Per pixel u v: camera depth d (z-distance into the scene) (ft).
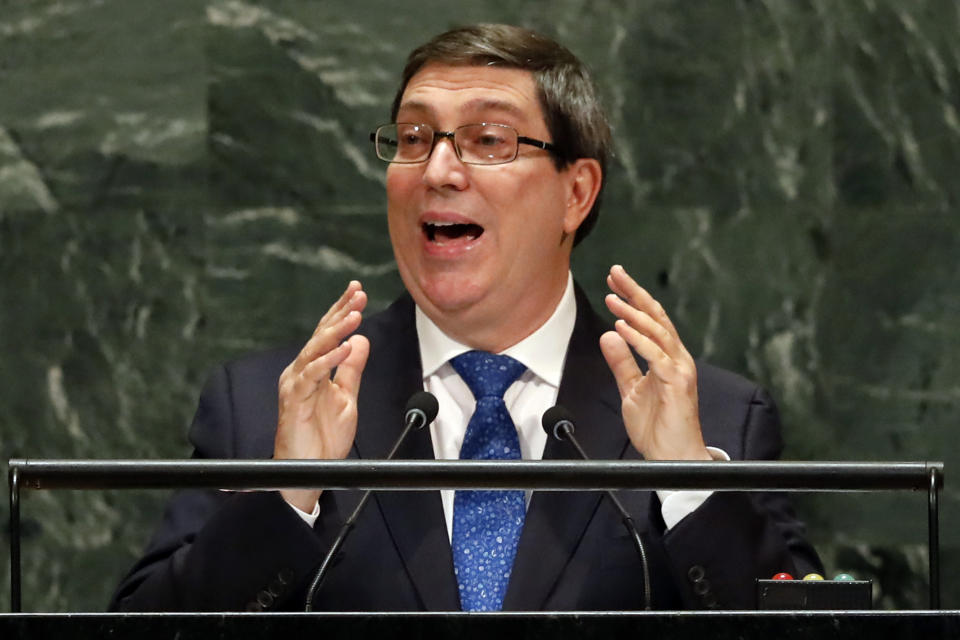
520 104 32.14
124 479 21.21
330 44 51.21
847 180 50.52
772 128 50.67
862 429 50.08
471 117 31.96
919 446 49.83
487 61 32.27
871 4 50.52
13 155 51.11
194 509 31.53
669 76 50.85
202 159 51.19
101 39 51.26
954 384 49.78
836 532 50.29
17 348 50.80
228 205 51.11
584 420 31.89
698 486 21.22
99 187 51.13
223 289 50.85
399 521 30.09
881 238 50.21
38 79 51.19
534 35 33.35
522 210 31.86
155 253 50.98
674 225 50.67
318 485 21.03
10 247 51.03
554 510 30.25
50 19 51.26
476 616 18.12
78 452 50.52
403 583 29.60
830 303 50.34
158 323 50.83
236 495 27.71
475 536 30.32
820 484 21.36
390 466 21.08
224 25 51.34
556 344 33.01
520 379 32.60
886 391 50.03
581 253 50.80
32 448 50.55
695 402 28.73
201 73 51.26
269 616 18.11
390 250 50.88
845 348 50.24
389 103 51.08
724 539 28.19
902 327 50.06
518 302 32.22
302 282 50.90
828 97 50.62
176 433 50.52
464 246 31.78
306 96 51.21
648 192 50.83
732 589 28.04
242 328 50.83
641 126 50.85
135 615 18.11
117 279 50.96
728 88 50.85
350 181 51.03
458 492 30.94
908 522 49.88
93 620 18.07
